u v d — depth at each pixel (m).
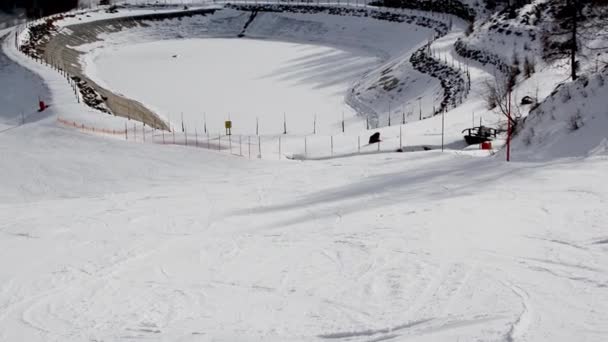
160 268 15.80
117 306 13.06
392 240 16.42
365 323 11.01
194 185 30.41
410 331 10.43
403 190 23.80
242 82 87.94
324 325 11.11
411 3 118.88
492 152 34.53
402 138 46.88
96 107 60.62
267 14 133.12
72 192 33.28
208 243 18.16
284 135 59.91
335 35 118.94
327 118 69.38
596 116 26.11
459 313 10.99
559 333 9.72
